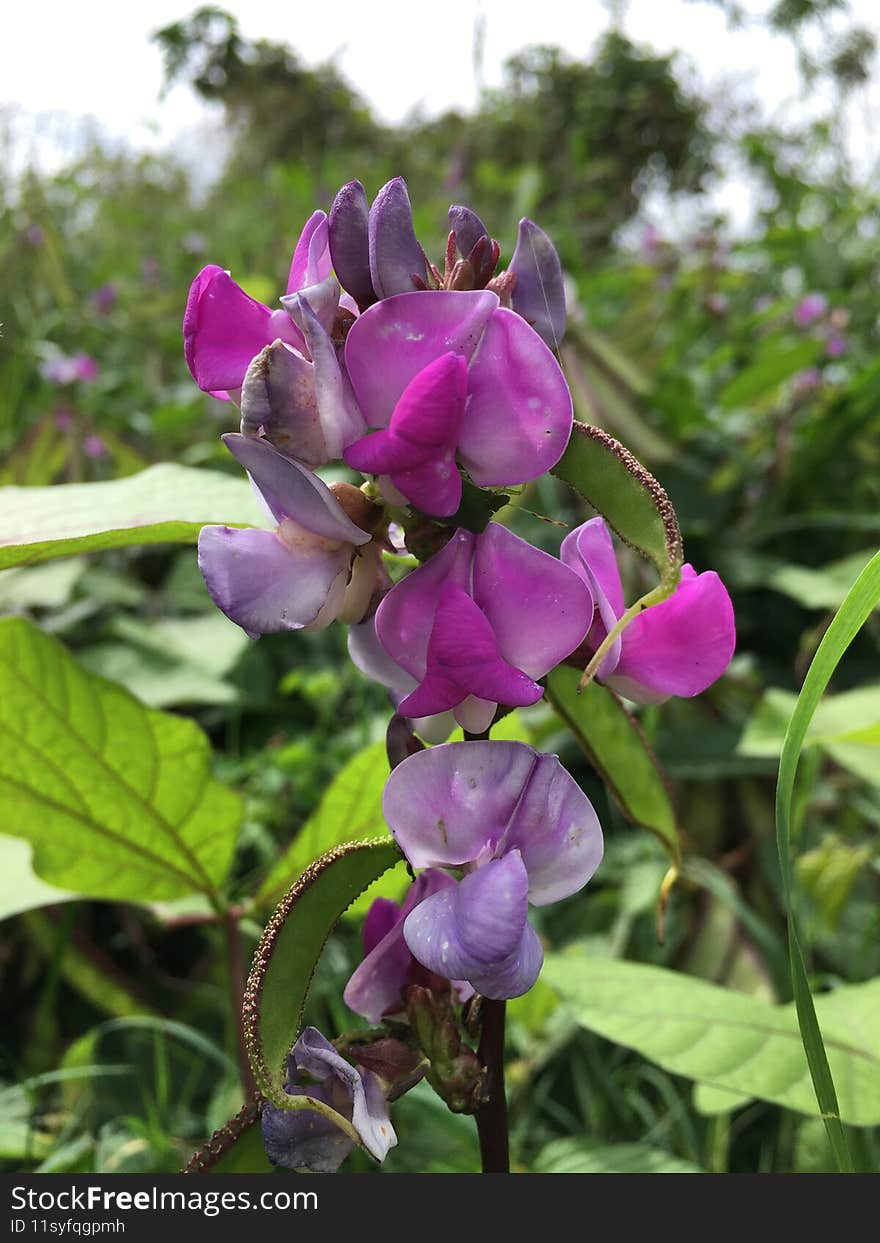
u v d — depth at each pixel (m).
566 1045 0.23
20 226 0.63
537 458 0.10
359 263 0.10
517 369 0.10
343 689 0.33
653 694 0.11
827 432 0.43
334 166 0.94
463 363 0.09
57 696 0.17
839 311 0.56
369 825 0.19
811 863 0.25
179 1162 0.19
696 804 0.30
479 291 0.10
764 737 0.27
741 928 0.25
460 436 0.10
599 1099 0.22
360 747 0.29
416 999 0.11
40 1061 0.24
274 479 0.10
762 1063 0.15
